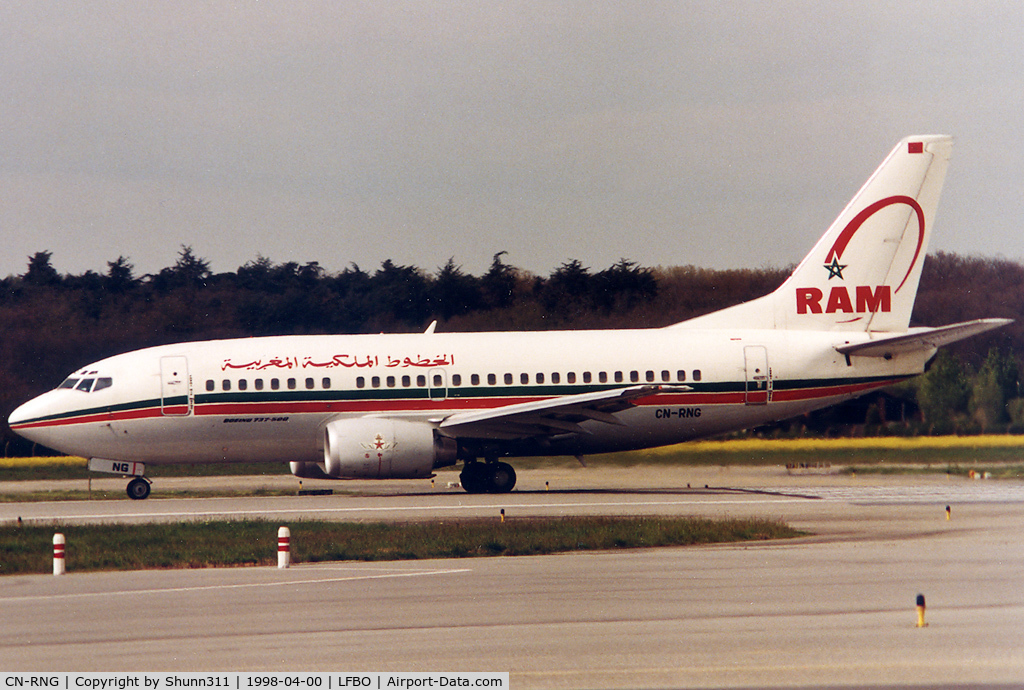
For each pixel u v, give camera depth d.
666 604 55.72
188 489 137.88
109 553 73.81
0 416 178.75
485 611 54.34
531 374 123.25
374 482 149.50
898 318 132.38
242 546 76.50
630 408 125.12
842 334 131.00
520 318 195.62
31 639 49.38
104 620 53.16
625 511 100.38
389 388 120.62
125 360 119.88
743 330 130.25
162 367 118.69
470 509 103.00
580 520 90.25
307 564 70.94
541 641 47.97
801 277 131.62
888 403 170.38
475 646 47.12
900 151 131.75
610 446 127.81
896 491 122.50
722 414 127.12
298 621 52.47
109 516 99.75
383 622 52.03
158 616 54.03
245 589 61.31
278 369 119.50
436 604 56.25
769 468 156.75
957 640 47.62
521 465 161.75
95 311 198.00
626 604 55.78
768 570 65.94
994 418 168.62
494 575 65.25
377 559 72.56
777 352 127.88
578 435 125.69
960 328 120.88
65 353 187.62
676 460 160.12
